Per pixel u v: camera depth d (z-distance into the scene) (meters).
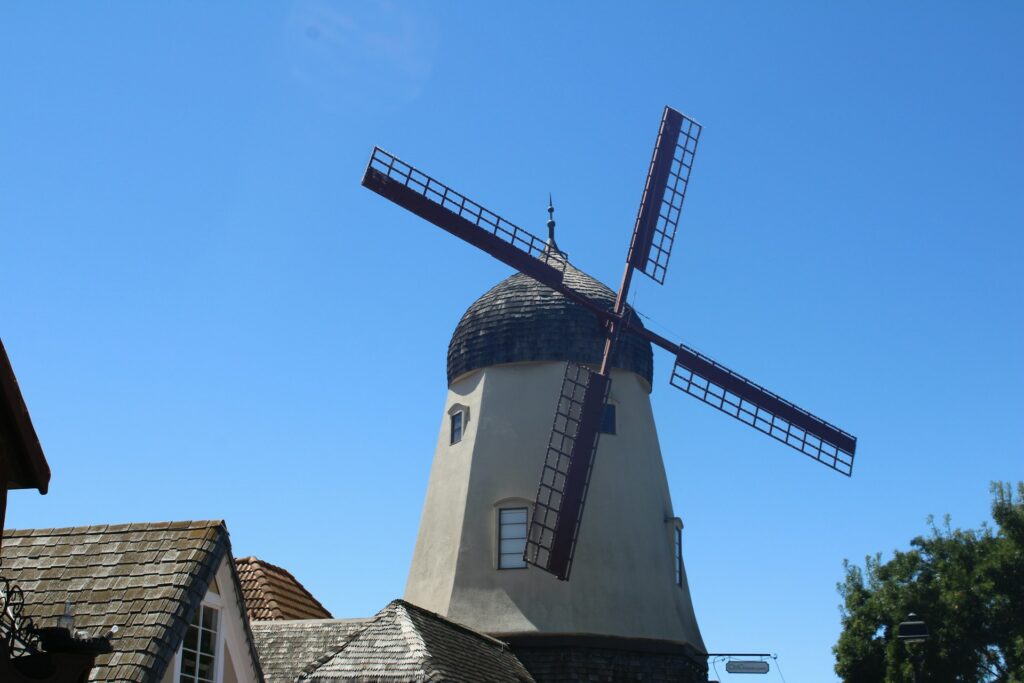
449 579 30.91
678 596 32.53
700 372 32.44
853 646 36.22
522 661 29.44
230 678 16.33
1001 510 35.12
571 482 29.61
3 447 11.49
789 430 33.00
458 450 32.91
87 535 16.72
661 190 33.53
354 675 22.73
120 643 14.51
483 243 30.28
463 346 33.81
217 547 16.14
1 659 11.14
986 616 34.19
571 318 32.59
